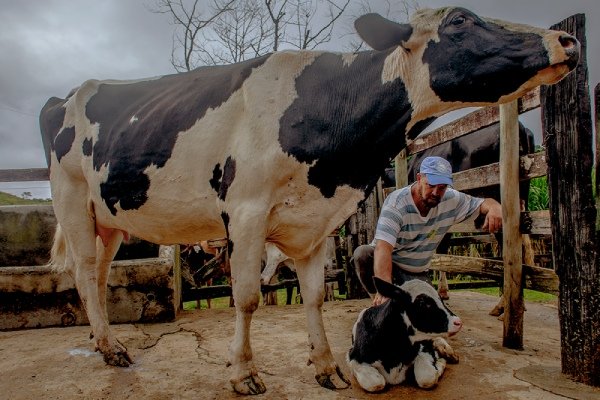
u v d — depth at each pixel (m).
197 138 3.05
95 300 3.72
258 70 2.97
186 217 3.19
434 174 3.02
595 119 2.84
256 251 2.79
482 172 4.07
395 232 3.17
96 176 3.58
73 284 4.98
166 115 3.25
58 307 4.96
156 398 2.85
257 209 2.79
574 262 2.94
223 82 3.09
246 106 2.91
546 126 3.09
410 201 3.22
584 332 2.90
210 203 3.05
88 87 3.93
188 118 3.13
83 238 3.79
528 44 2.39
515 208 3.60
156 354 3.78
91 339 4.25
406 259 3.44
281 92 2.90
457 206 3.47
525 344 3.81
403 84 2.72
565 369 3.03
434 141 4.95
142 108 3.48
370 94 2.79
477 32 2.52
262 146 2.81
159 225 3.37
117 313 4.99
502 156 3.64
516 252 3.62
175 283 5.43
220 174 2.95
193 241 3.58
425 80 2.64
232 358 2.90
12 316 4.89
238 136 2.90
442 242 6.32
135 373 3.32
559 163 3.01
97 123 3.72
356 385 2.99
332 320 4.82
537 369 3.17
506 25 2.51
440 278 5.88
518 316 3.64
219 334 4.41
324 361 3.02
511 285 3.65
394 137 2.81
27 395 2.94
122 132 3.46
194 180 3.07
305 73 2.95
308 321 3.10
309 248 3.01
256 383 2.88
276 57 2.99
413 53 2.68
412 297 2.88
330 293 6.90
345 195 2.87
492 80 2.47
